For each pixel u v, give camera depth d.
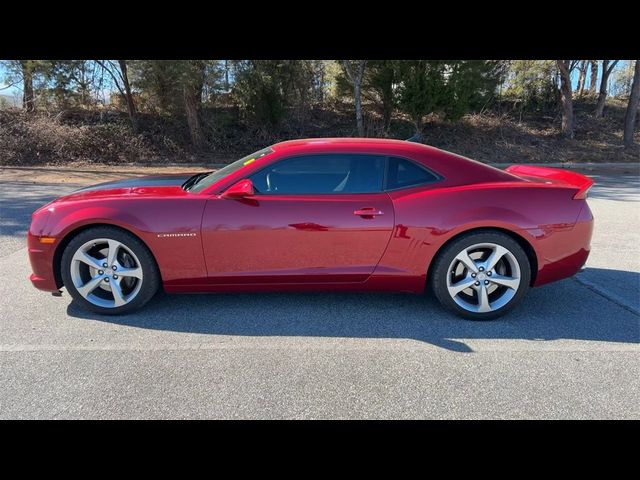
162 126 15.20
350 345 2.94
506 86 16.91
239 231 3.19
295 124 15.76
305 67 14.93
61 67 14.02
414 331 3.15
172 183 3.89
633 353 2.85
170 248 3.21
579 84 20.41
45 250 3.25
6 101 15.27
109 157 13.67
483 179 3.34
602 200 8.27
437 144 15.09
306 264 3.27
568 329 3.19
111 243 3.24
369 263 3.28
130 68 14.12
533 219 3.20
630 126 15.28
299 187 3.29
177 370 2.63
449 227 3.18
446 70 14.01
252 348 2.89
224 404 2.33
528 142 15.64
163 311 3.46
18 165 12.70
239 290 3.36
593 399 2.38
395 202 3.22
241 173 3.29
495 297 3.36
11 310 3.45
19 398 2.36
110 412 2.26
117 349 2.87
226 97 14.81
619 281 4.15
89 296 3.34
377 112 16.41
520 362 2.74
